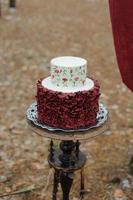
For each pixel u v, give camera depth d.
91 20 11.30
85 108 2.66
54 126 2.70
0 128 5.29
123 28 3.18
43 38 9.45
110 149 4.82
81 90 2.70
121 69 3.36
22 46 8.77
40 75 7.20
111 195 4.00
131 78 3.35
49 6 12.85
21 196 3.98
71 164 2.96
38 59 8.00
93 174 4.30
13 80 6.93
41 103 2.72
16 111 5.79
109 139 5.05
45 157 4.65
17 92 6.45
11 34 9.61
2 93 6.40
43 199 3.92
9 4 12.00
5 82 6.83
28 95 6.35
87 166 4.45
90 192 4.02
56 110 2.65
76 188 4.05
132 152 4.74
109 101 6.21
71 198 3.91
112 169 4.40
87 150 4.79
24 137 5.09
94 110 2.73
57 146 3.71
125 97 6.38
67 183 3.02
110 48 8.90
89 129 2.68
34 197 3.96
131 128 5.34
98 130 2.71
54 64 2.73
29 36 9.55
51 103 2.65
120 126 5.39
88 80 2.90
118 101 6.22
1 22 10.59
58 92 2.62
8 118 5.58
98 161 4.56
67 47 8.91
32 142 4.98
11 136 5.11
